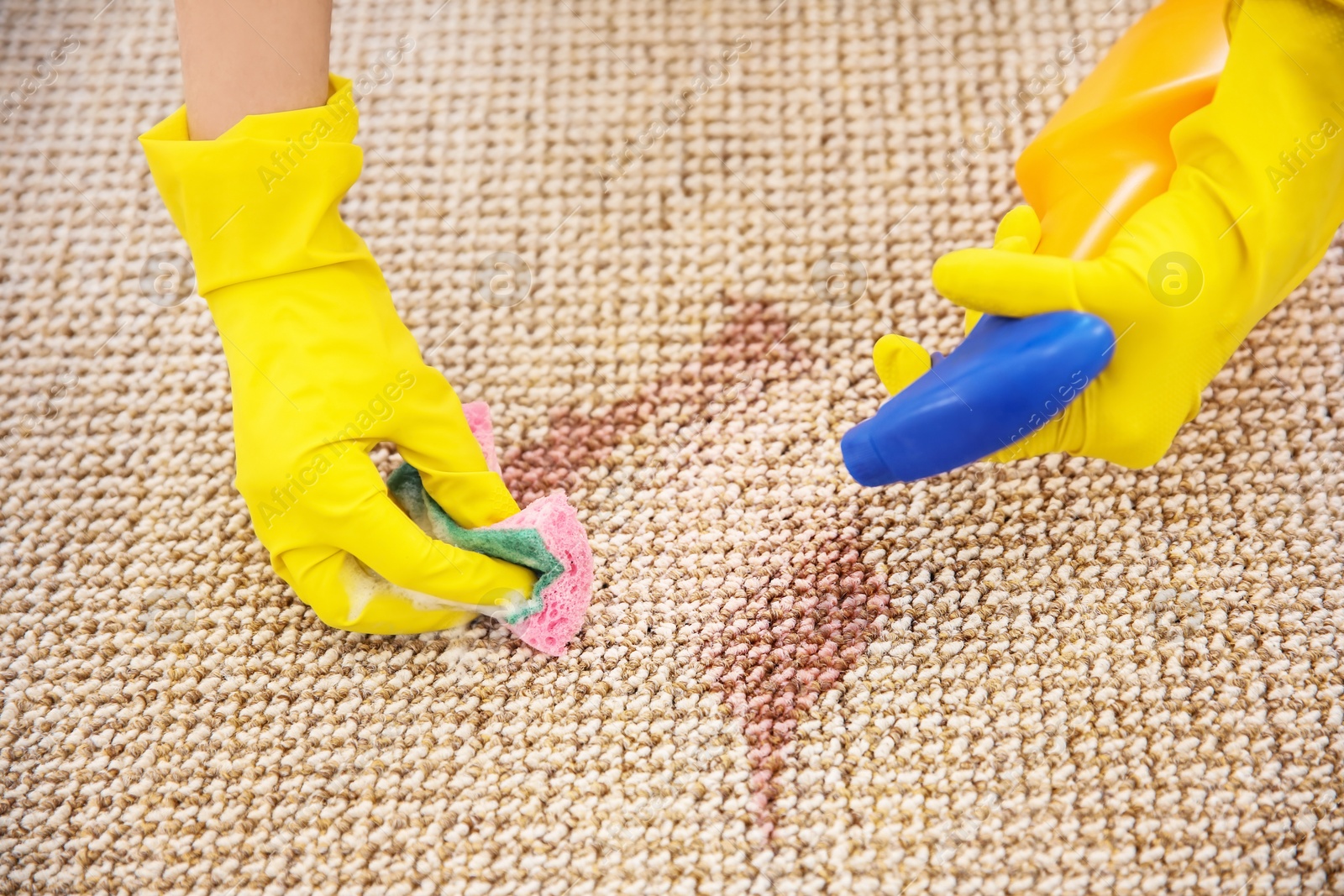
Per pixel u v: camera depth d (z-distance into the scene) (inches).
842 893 31.7
